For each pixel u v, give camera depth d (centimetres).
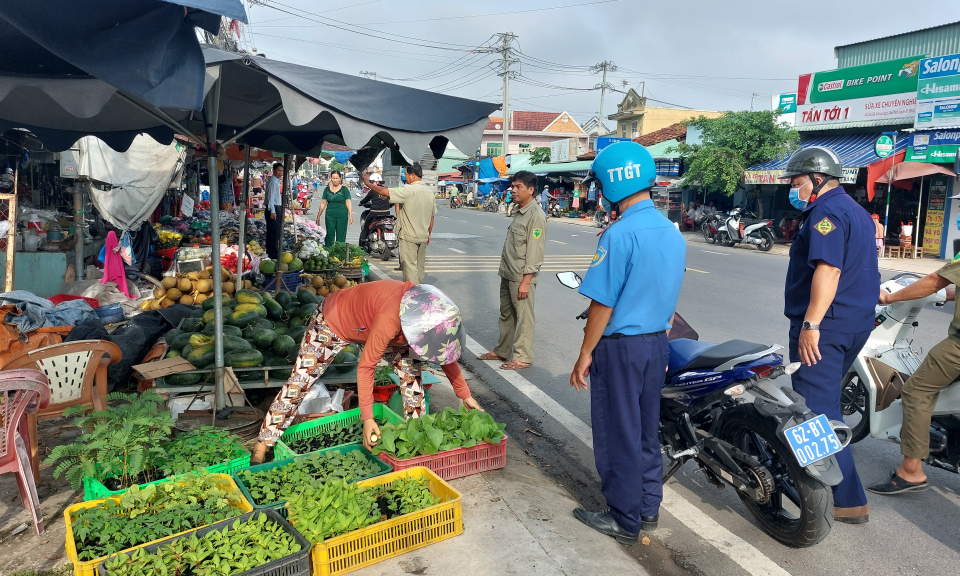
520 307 646
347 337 371
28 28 252
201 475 319
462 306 959
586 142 6312
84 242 830
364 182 711
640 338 309
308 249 1004
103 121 505
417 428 376
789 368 329
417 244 734
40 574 283
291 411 384
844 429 320
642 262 301
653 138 3209
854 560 331
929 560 332
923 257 1719
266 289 826
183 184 1397
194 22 280
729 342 363
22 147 834
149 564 259
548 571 293
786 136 2044
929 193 1756
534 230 625
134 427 330
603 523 339
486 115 433
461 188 5372
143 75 274
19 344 500
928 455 387
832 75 2009
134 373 491
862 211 342
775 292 1097
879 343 443
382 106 390
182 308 589
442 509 312
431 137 392
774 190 2228
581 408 551
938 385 368
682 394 360
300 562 267
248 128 448
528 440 484
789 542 338
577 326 845
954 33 1775
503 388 597
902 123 1800
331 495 299
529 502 356
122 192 791
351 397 485
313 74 390
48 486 362
